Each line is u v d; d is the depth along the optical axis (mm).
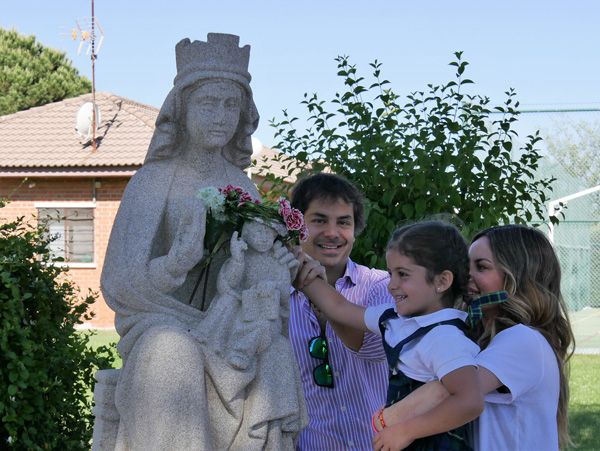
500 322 3059
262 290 3117
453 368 2818
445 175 5281
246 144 3512
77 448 5156
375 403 3760
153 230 3219
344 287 3898
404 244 3033
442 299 3064
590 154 11641
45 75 30422
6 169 15930
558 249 13031
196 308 3238
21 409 4719
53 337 5016
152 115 18281
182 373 2975
